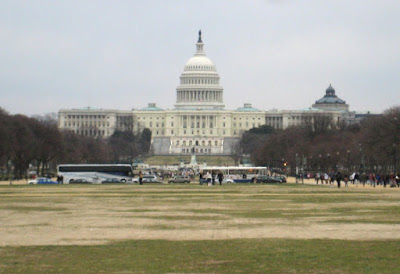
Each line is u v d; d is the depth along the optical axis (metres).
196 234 81.19
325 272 60.12
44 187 191.38
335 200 130.75
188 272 60.62
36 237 78.88
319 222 91.81
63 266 62.88
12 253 68.88
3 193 156.00
